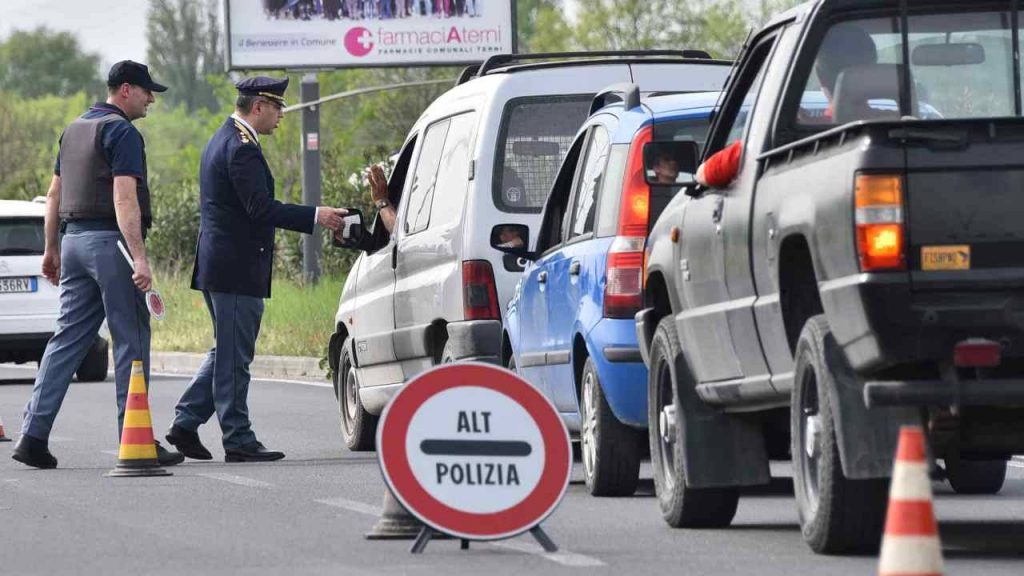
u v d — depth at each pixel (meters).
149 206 32.75
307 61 109.69
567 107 31.19
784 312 19.89
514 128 31.02
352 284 37.06
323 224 34.28
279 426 41.28
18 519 24.80
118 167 32.12
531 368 29.27
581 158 28.52
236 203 33.34
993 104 20.52
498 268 30.72
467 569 19.75
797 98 20.61
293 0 109.56
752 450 22.69
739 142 21.34
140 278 31.86
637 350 25.61
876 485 19.08
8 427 42.69
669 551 21.06
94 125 32.38
